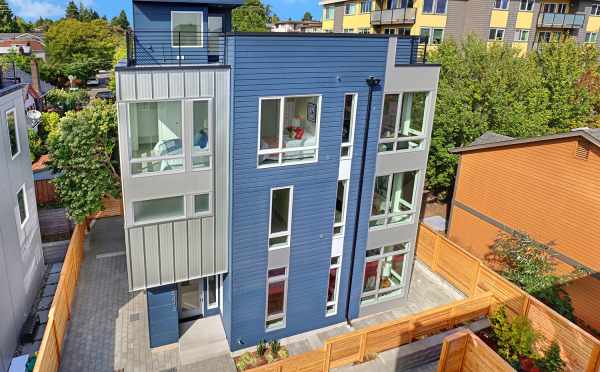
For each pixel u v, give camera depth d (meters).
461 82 24.47
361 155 12.90
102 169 18.66
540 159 16.06
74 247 15.85
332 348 11.88
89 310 14.46
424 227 18.42
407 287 15.64
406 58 13.84
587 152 14.47
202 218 11.78
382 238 14.41
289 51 10.91
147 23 13.50
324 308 14.22
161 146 10.90
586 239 14.82
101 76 70.38
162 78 10.18
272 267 12.85
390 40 12.08
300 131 11.95
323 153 12.30
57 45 55.50
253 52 10.53
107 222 20.83
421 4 36.41
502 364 9.97
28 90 36.38
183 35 13.88
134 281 11.64
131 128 10.44
